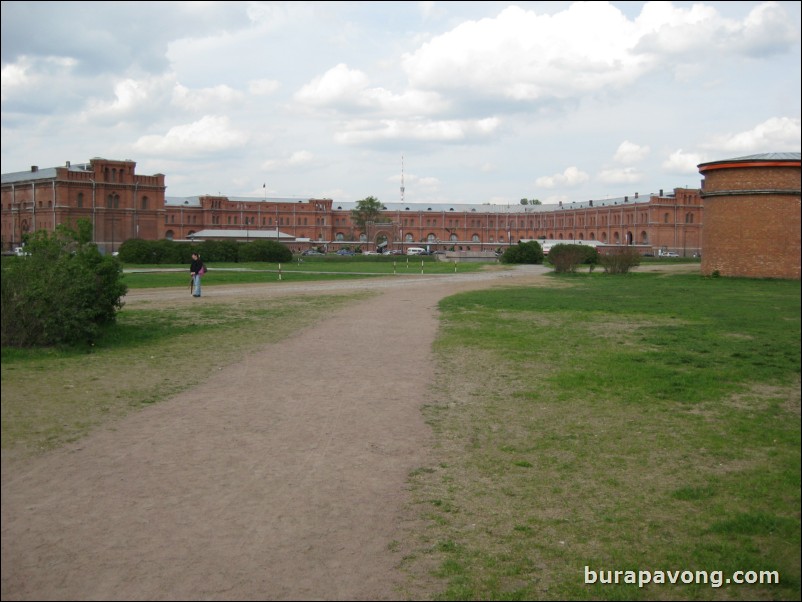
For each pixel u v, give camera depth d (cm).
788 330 1834
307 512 602
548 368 1288
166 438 800
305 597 463
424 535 568
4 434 795
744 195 4344
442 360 1368
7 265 1412
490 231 13425
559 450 802
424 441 823
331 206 12431
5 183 8806
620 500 654
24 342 1378
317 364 1302
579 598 479
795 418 948
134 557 510
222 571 494
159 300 2555
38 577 478
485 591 484
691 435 866
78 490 634
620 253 5147
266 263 6450
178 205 11188
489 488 678
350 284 3781
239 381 1132
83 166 8831
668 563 534
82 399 972
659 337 1680
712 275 4497
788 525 597
